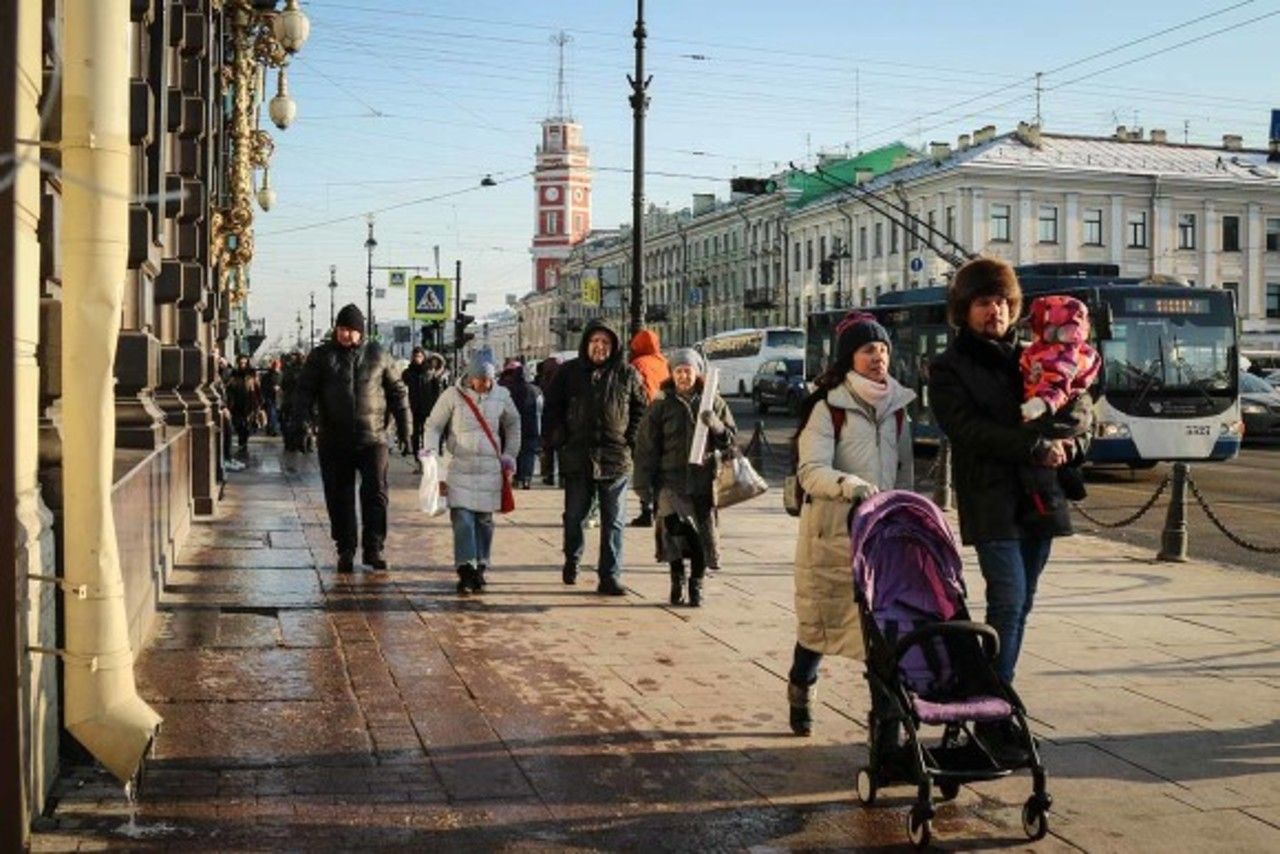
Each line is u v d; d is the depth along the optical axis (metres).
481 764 6.20
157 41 10.98
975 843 5.32
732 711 7.18
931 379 6.07
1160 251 74.12
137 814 5.41
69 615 5.32
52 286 6.25
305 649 8.45
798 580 6.50
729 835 5.38
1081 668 8.24
